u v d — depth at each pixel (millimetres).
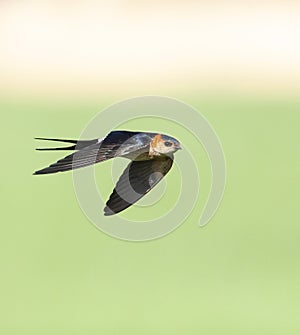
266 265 31906
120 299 28219
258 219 36656
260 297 28547
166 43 81625
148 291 29203
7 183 40500
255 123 52969
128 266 31531
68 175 39531
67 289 29234
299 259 32094
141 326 25844
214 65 75688
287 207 38094
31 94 66812
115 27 84938
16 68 76312
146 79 71750
